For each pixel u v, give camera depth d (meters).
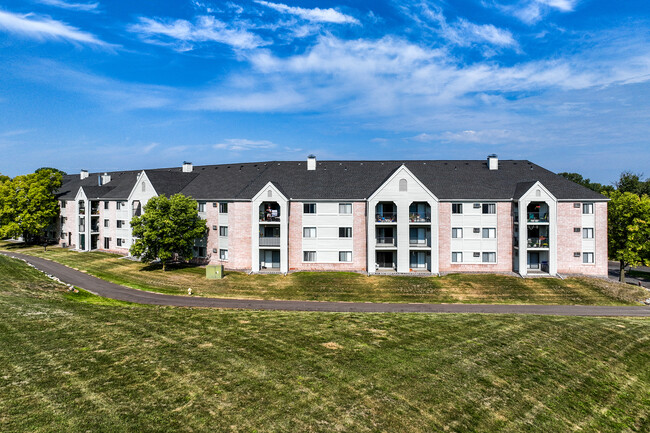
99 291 37.59
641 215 44.56
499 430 14.54
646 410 17.39
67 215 67.94
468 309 33.16
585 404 17.23
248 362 18.45
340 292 38.25
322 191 48.53
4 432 12.06
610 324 28.16
